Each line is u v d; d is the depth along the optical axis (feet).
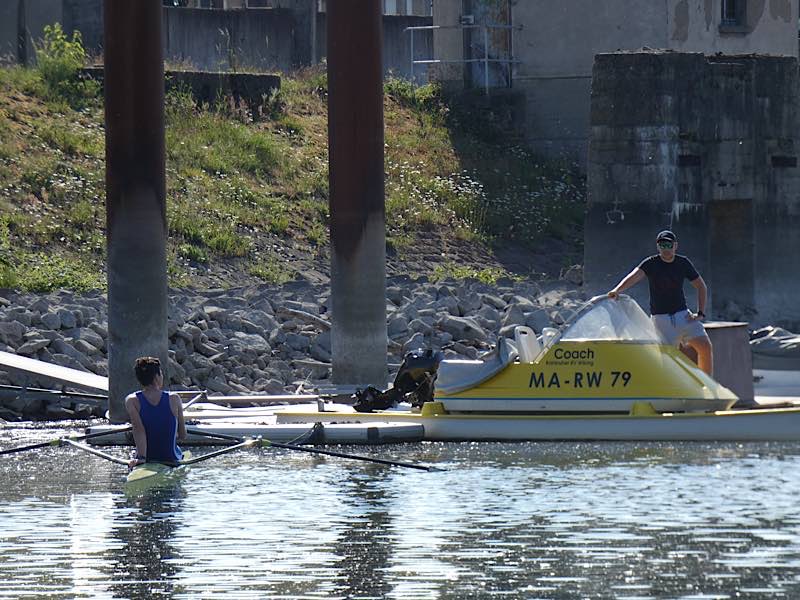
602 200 363.15
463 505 175.94
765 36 517.14
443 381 232.94
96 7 504.02
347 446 227.20
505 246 430.20
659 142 359.66
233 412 254.27
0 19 503.20
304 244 402.72
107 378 281.33
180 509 176.86
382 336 281.54
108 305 258.37
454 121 494.59
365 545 155.94
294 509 175.83
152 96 254.88
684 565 145.48
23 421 267.39
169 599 136.05
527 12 501.56
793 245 390.01
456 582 140.77
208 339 311.88
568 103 495.82
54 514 174.70
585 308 230.07
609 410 226.17
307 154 451.53
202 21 529.86
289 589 139.13
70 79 451.53
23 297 326.85
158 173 256.32
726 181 371.97
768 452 210.59
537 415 228.02
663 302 230.89
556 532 160.45
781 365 279.28
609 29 488.44
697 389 224.94
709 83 368.07
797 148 388.98
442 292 360.69
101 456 208.13
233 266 378.12
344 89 276.82
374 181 278.67
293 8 549.54
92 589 139.74
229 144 437.58
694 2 490.90
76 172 402.11
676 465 200.95
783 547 152.25
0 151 396.98
